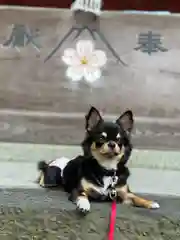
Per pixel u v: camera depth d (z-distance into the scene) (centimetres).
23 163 157
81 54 172
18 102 173
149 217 121
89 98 173
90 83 172
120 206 123
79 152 164
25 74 172
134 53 172
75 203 122
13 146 167
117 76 172
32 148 167
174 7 224
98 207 122
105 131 123
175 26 171
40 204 122
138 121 171
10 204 123
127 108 173
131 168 157
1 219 121
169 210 123
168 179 147
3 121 171
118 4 224
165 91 173
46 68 172
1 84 172
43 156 162
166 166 159
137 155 164
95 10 171
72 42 172
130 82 173
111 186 125
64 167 136
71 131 171
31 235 120
